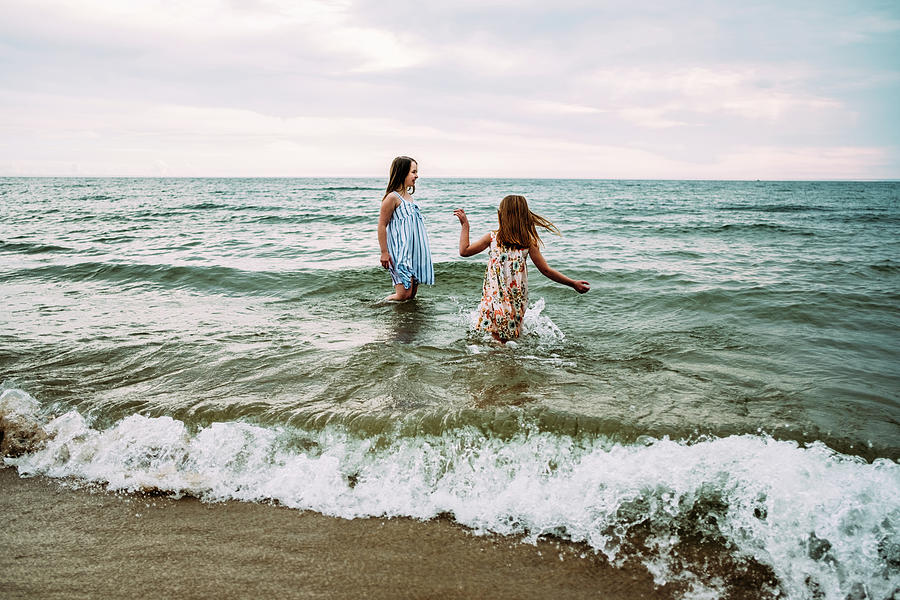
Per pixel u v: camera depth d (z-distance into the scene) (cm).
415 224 575
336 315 529
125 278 703
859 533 217
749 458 254
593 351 419
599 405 311
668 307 554
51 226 1473
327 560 217
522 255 438
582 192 5631
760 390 338
